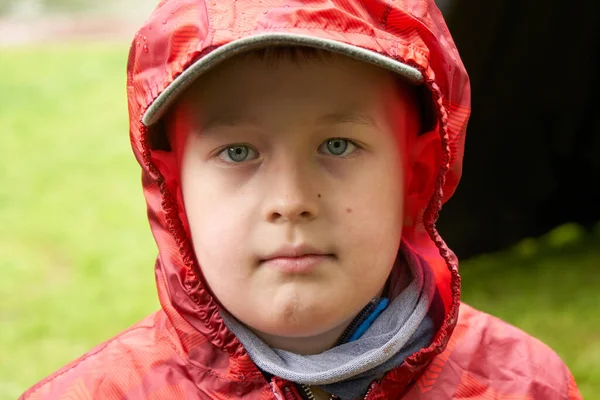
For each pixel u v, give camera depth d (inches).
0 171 203.5
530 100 132.1
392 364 41.3
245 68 36.3
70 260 149.9
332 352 40.4
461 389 44.5
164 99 37.1
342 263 37.2
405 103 40.7
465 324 47.9
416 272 43.3
